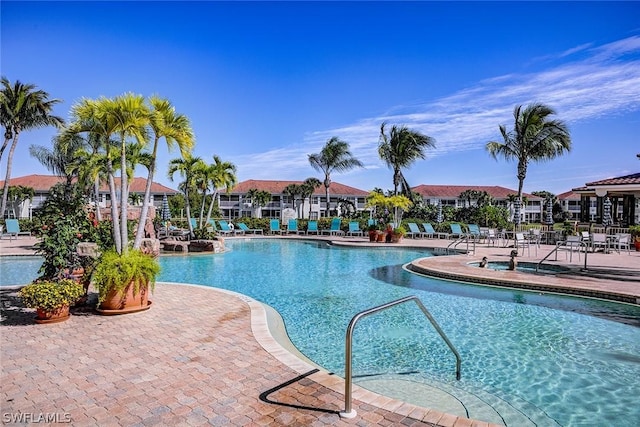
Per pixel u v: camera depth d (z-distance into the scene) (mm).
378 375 5395
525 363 5824
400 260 17375
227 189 24469
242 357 5152
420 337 6992
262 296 10172
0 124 26188
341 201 56250
